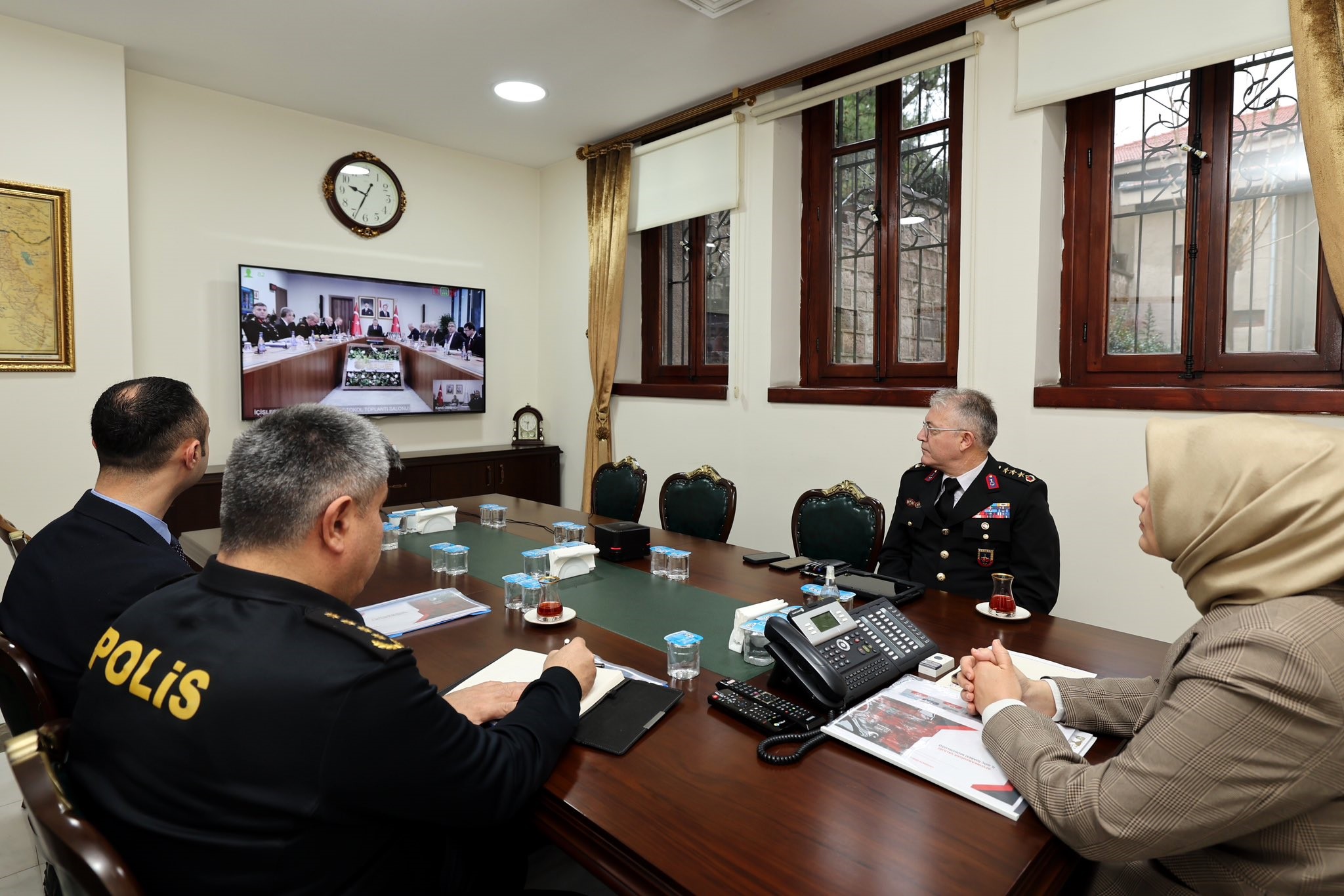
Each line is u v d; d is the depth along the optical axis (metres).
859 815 1.01
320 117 4.12
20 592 1.43
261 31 3.13
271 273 3.90
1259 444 0.90
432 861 1.00
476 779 0.93
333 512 0.96
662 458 4.43
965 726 1.22
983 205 3.05
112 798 0.84
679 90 3.80
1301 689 0.79
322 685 0.83
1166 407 2.63
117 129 3.24
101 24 3.06
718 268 4.31
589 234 4.67
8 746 0.80
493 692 1.28
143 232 3.56
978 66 3.03
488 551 2.48
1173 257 2.77
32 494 3.09
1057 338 3.03
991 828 0.98
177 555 1.59
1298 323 2.53
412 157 4.50
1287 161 2.52
